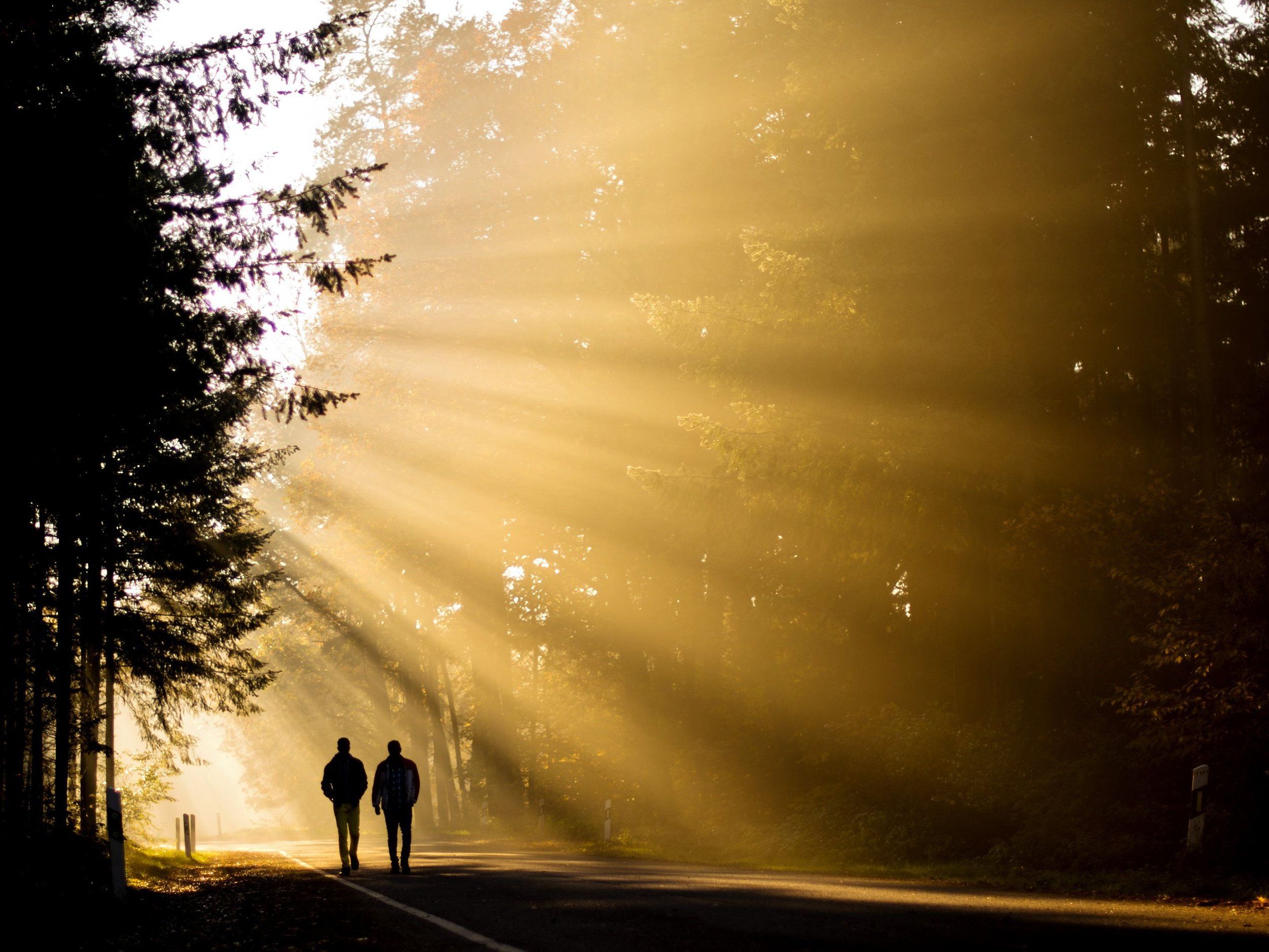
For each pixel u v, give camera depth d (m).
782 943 10.77
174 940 13.27
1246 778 18.42
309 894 18.31
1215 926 11.94
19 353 16.12
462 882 19.97
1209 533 19.08
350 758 24.48
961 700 29.08
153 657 31.11
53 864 21.34
